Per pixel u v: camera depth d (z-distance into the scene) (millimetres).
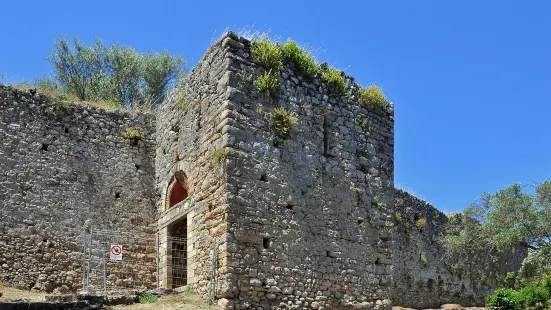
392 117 22719
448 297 37312
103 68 38750
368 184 21156
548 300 24906
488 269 40719
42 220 21047
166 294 18656
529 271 38906
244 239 17562
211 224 18219
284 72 19938
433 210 37969
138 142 23797
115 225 22344
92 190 22281
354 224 20344
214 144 18703
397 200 35250
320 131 20375
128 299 17609
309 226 19172
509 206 34125
